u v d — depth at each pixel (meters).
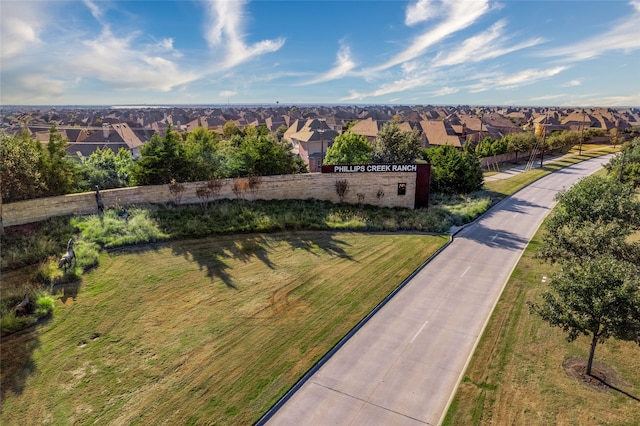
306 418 13.67
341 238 31.70
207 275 23.34
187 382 14.98
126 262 23.59
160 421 13.21
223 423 13.28
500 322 19.73
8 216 24.62
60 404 13.64
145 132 91.81
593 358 16.78
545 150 90.19
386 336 18.66
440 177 49.16
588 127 125.75
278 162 40.62
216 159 38.12
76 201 28.03
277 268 25.16
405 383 15.51
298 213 35.84
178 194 33.09
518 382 15.33
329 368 16.28
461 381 15.41
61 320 17.89
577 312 14.52
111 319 18.41
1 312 17.48
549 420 13.42
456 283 24.59
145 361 15.95
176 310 19.61
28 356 15.59
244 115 178.75
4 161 24.89
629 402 14.26
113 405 13.75
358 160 48.12
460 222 37.88
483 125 105.44
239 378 15.34
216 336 17.83
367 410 14.10
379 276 25.00
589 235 19.17
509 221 39.50
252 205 35.75
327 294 22.25
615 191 23.92
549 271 26.31
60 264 21.23
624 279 13.78
